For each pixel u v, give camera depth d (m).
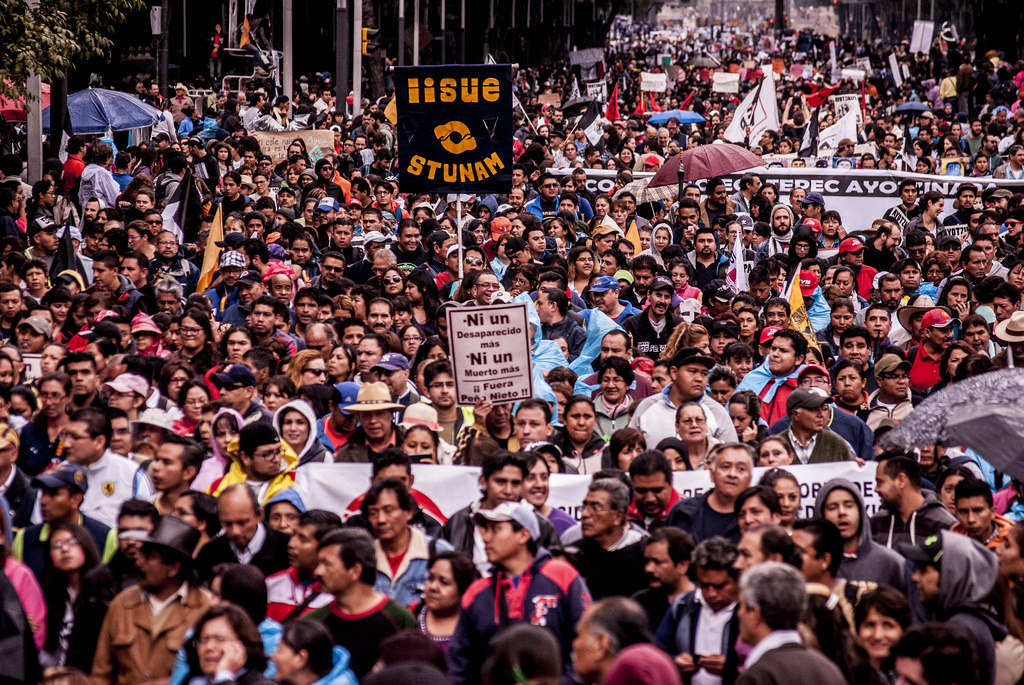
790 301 27.62
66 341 26.00
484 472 15.50
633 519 16.50
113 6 42.22
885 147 54.53
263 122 61.59
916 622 14.27
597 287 27.50
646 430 20.70
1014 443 14.14
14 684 13.22
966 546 13.71
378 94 101.50
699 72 145.12
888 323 26.27
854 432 20.36
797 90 94.06
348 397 19.61
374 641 13.05
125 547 14.38
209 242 31.08
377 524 14.80
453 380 19.97
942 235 40.56
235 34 95.44
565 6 179.38
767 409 22.27
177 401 20.64
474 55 143.38
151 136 55.59
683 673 13.09
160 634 13.63
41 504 15.28
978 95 91.38
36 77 43.56
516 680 10.09
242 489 14.80
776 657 10.78
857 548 14.95
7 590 13.41
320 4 118.31
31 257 31.23
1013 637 13.85
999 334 25.48
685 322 25.08
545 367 24.17
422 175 26.66
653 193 43.81
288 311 25.06
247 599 12.98
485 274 25.59
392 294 27.61
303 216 37.84
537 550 13.66
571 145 54.59
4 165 41.69
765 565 11.24
